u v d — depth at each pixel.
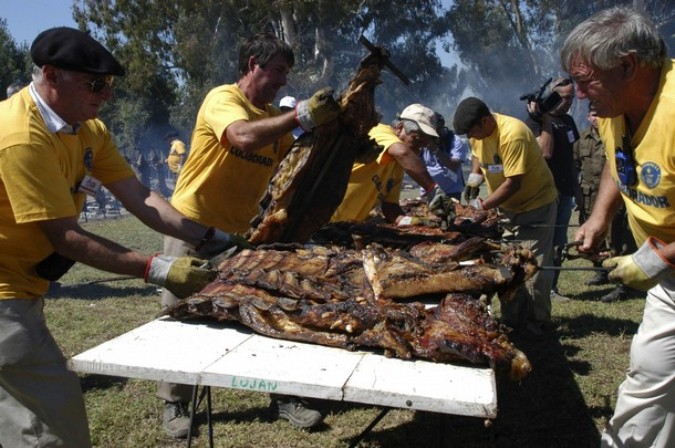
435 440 4.28
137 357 2.68
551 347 6.12
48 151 2.87
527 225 6.09
